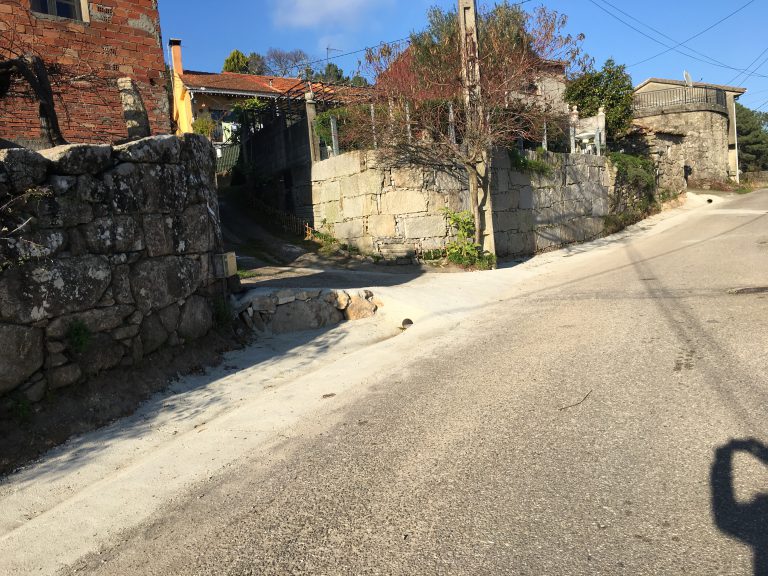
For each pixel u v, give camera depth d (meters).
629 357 5.46
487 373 5.53
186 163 6.80
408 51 14.40
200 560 2.88
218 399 5.58
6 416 4.48
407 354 6.72
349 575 2.63
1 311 4.48
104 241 5.46
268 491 3.54
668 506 2.91
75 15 8.52
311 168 15.80
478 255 13.65
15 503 3.76
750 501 2.88
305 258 13.84
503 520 2.94
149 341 5.93
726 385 4.43
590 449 3.62
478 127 13.04
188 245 6.70
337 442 4.20
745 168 42.16
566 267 13.66
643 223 22.36
